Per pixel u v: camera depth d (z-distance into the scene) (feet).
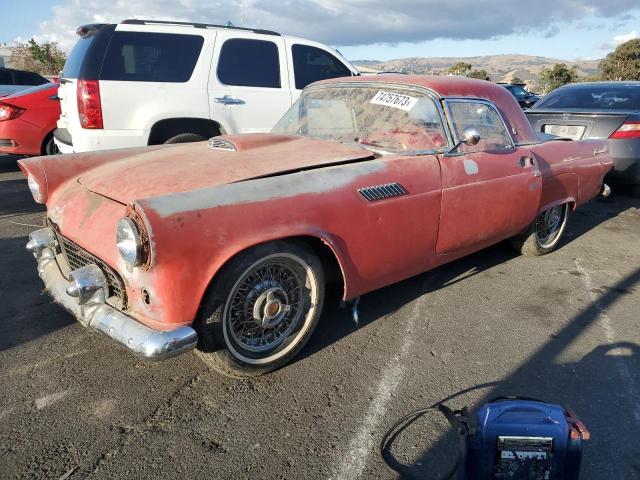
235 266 8.05
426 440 7.73
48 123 24.48
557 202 14.90
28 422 7.83
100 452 7.29
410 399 8.68
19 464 7.02
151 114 17.83
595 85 24.47
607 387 9.18
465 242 11.86
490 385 9.12
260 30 19.95
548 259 15.69
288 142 11.60
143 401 8.42
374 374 9.36
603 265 15.33
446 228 11.20
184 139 18.74
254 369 8.94
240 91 19.30
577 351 10.36
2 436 7.52
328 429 7.91
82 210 9.30
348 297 9.85
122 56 17.28
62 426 7.78
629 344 10.69
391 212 9.92
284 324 9.25
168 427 7.84
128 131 17.62
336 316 11.47
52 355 9.63
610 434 7.96
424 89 11.91
